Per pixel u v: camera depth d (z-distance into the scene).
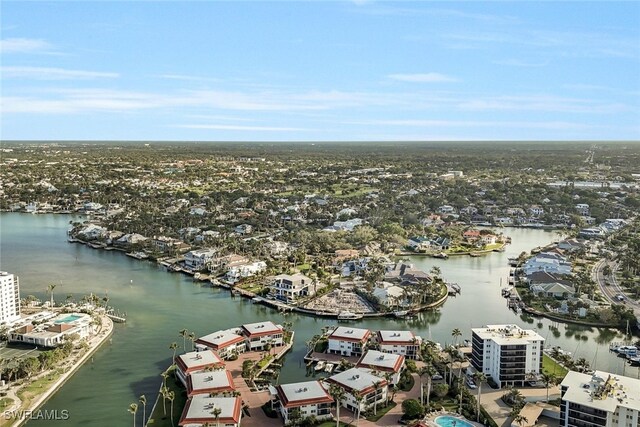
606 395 166.75
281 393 183.88
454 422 178.62
